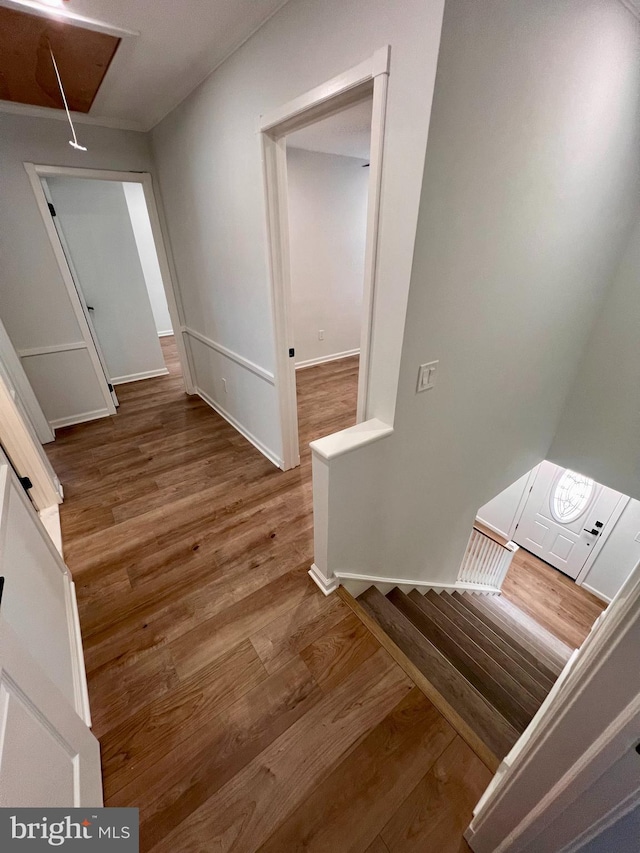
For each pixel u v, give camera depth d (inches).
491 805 34.7
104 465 110.6
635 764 21.6
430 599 100.4
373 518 69.1
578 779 24.9
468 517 103.5
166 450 118.6
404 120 41.5
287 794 43.8
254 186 75.9
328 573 67.8
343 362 207.8
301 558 78.0
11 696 29.6
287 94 58.8
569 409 112.2
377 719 50.9
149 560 77.5
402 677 56.0
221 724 50.2
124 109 98.9
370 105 96.0
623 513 145.2
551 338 85.5
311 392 168.1
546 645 119.8
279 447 106.0
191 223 109.8
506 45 41.6
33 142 101.6
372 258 51.6
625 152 70.9
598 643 22.3
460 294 56.2
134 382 177.5
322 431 133.0
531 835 31.3
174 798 43.4
